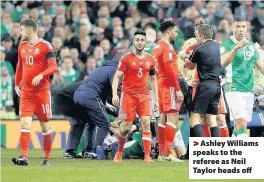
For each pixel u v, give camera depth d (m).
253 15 69.88
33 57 35.28
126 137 38.84
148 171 33.50
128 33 65.69
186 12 67.62
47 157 36.69
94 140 42.31
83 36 63.81
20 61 35.88
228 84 40.16
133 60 37.66
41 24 67.75
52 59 35.31
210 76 38.06
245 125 40.28
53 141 54.16
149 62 37.81
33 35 35.41
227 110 42.59
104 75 41.88
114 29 65.00
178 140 41.75
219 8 68.31
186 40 41.47
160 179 30.81
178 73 41.38
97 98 41.66
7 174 32.31
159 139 40.00
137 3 69.75
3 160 40.47
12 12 68.31
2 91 57.09
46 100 35.69
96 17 68.06
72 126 43.62
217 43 38.44
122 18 68.69
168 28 38.97
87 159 41.75
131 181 30.02
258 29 69.38
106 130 41.84
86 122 43.59
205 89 37.97
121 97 38.25
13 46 61.06
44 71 35.06
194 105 38.28
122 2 69.06
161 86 39.19
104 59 61.06
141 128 41.56
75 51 60.25
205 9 69.06
